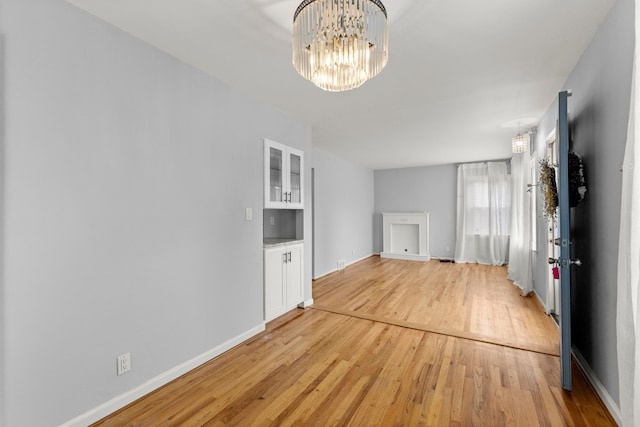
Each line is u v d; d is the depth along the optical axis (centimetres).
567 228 200
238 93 286
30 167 155
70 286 169
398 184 791
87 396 176
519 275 488
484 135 452
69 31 169
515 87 280
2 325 147
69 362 169
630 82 153
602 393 189
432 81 268
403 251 773
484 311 365
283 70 249
